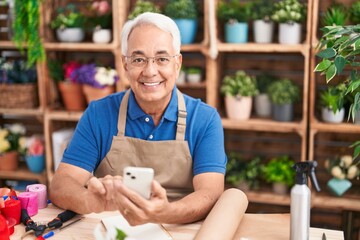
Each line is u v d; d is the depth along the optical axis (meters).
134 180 1.28
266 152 3.18
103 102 1.84
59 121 3.33
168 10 2.88
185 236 1.38
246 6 2.83
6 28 3.41
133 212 1.30
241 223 1.48
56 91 3.28
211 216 1.40
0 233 1.32
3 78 3.15
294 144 3.12
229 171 3.02
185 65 3.20
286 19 2.71
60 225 1.43
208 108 1.82
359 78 1.58
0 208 1.45
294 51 2.72
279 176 2.86
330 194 2.87
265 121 2.85
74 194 1.52
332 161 2.86
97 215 1.52
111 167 1.80
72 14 3.07
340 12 2.69
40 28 3.05
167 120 1.77
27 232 1.39
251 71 3.12
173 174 1.77
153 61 1.62
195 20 2.89
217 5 2.89
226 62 3.15
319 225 3.13
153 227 1.41
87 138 1.80
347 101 2.71
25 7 2.94
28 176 3.25
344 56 1.60
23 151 3.26
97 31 3.01
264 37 2.80
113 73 2.97
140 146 1.76
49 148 3.19
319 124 2.74
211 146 1.75
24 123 3.52
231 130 3.21
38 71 3.11
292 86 2.82
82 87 3.08
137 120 1.78
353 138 3.00
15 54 3.44
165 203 1.32
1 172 3.32
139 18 1.63
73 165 1.77
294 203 1.29
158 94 1.66
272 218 1.52
